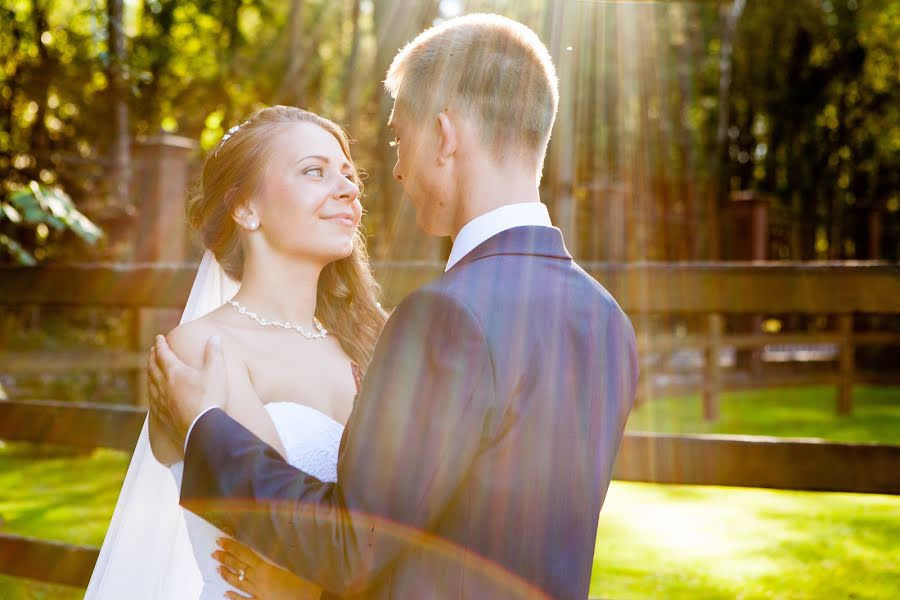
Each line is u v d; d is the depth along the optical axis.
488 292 1.34
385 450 1.29
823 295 2.65
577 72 11.95
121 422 3.04
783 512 5.11
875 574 3.87
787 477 2.46
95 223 7.68
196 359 1.73
